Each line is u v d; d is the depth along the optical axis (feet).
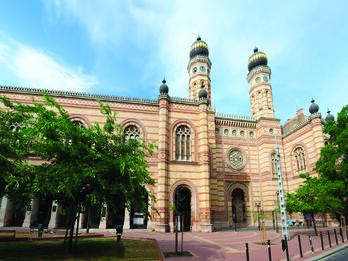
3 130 37.83
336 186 77.25
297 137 122.21
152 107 104.22
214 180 114.52
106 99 101.19
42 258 38.34
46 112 39.83
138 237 68.49
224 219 115.44
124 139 50.01
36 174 37.37
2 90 93.76
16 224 90.27
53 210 86.12
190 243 60.08
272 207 116.06
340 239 66.08
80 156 39.86
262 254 46.42
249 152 128.88
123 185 41.45
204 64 160.56
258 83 145.18
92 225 101.50
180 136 103.24
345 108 87.92
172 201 91.91
